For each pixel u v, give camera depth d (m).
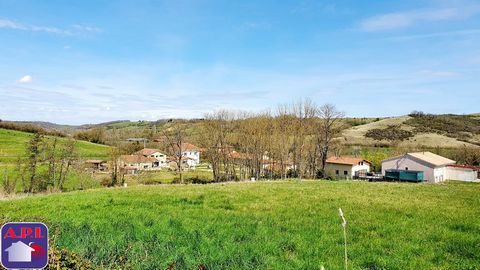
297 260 12.37
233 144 79.19
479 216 20.84
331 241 15.16
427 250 13.91
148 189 33.28
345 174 76.12
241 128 77.69
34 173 66.31
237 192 30.31
